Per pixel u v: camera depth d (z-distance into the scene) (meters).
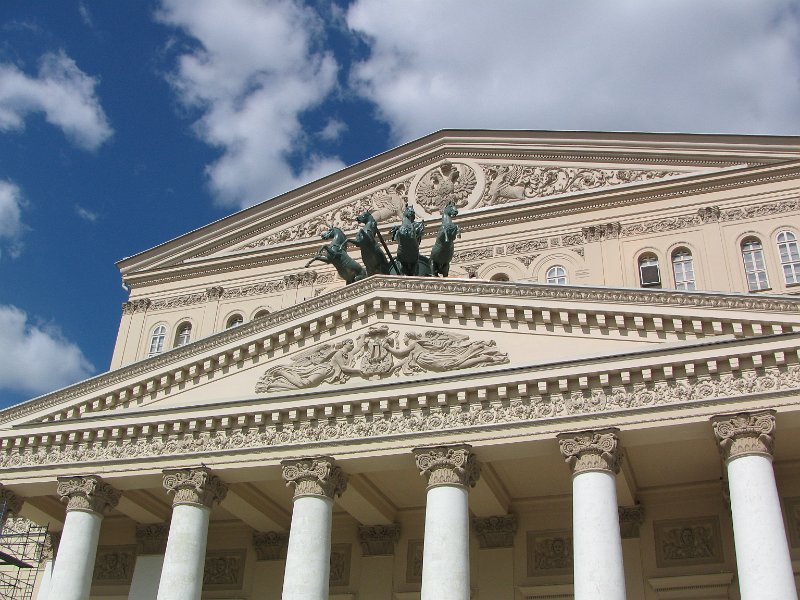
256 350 33.97
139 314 53.94
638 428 28.03
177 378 34.38
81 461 33.75
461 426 29.86
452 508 28.70
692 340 28.77
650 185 46.62
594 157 48.66
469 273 47.56
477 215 48.88
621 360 28.84
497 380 29.89
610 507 27.23
